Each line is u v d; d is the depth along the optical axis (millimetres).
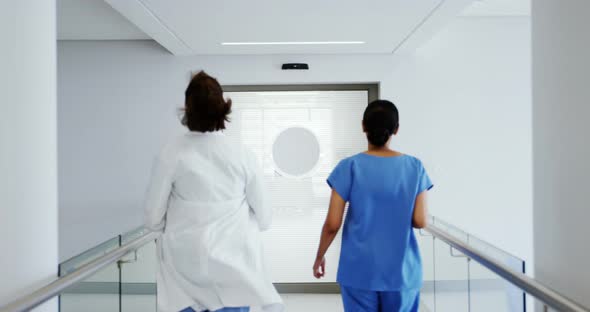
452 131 5227
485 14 5137
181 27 4047
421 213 2064
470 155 5230
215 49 4926
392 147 5238
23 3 1851
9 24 1758
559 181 1812
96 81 5250
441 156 5230
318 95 5445
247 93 5445
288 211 5453
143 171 5230
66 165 5227
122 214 5211
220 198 1969
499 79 5230
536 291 1569
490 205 5215
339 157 5453
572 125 1710
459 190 5219
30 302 1534
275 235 5453
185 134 2029
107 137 5238
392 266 2012
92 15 4426
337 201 2092
